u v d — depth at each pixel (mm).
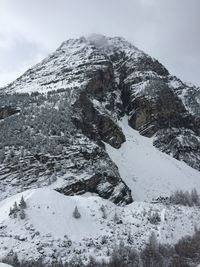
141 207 111625
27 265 78625
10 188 123562
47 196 100000
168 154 198625
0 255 80125
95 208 103188
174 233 100000
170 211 110938
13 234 87000
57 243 86375
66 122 155375
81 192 126688
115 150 180500
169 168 180250
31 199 98125
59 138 144000
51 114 157500
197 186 172375
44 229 89688
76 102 176500
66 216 95625
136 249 89625
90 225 96000
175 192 145750
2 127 153000
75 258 82250
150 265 85812
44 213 94562
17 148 139875
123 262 84000
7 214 94625
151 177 167375
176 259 89750
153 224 101312
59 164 132500
